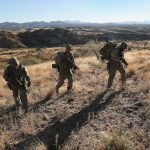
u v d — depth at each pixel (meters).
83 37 148.75
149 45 66.44
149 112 7.69
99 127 7.38
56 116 8.53
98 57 22.91
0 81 15.48
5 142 7.07
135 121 7.49
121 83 11.90
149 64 15.33
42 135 7.27
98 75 14.62
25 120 8.35
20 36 146.25
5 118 8.85
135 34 182.88
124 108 8.55
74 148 6.39
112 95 10.15
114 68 10.79
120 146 5.99
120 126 6.82
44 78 15.20
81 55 38.28
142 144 6.20
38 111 9.27
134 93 10.03
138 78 12.57
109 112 8.42
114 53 10.66
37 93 11.73
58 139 6.92
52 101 10.33
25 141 7.03
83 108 9.10
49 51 70.12
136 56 22.45
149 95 9.35
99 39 150.38
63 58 11.05
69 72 11.20
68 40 145.00
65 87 12.11
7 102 10.80
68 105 9.62
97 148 6.14
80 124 7.75
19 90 9.55
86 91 11.10
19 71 9.57
